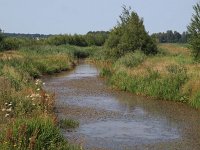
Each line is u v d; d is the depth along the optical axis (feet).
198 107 64.18
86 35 293.02
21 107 52.16
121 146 43.42
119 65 107.65
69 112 61.00
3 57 124.67
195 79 72.43
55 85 93.91
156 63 96.17
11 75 76.64
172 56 125.80
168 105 67.77
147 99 73.87
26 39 247.09
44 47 203.82
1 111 49.57
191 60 99.35
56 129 39.99
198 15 95.40
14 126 38.04
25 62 117.19
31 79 88.07
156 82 77.41
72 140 45.03
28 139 36.06
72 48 220.43
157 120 56.54
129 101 71.87
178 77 75.56
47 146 36.70
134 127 52.26
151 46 132.87
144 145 44.01
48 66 128.77
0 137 36.45
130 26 133.28
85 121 55.16
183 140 46.24
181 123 54.70
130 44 131.23
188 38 97.35
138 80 83.35
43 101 56.95
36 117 43.14
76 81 102.53
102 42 294.05
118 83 88.84
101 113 60.90
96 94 80.07
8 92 56.54
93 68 147.95
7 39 208.13
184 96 69.92
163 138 47.03
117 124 53.83
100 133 48.75
